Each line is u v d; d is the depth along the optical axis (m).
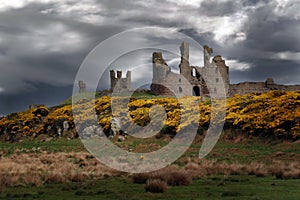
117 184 23.05
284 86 102.56
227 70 95.44
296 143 44.03
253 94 65.12
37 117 74.75
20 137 68.12
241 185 21.52
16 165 31.17
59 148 51.81
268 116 51.59
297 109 50.16
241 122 52.81
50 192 20.06
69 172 28.11
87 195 19.03
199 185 21.73
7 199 18.02
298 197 17.28
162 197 17.92
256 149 43.97
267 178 24.52
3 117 80.31
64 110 71.12
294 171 25.62
